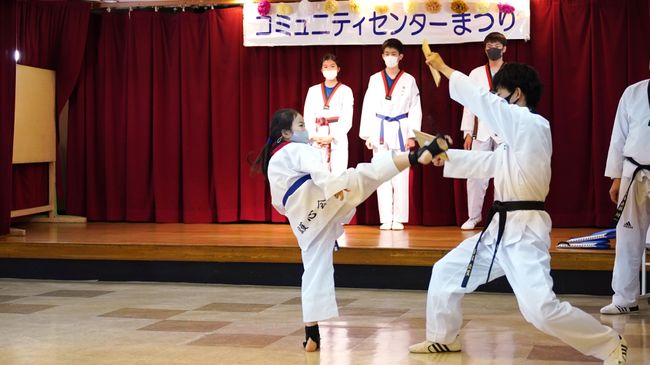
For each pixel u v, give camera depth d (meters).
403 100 7.62
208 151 8.55
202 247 6.45
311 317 4.13
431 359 3.98
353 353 4.13
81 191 8.78
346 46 8.23
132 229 7.86
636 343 4.31
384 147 7.67
